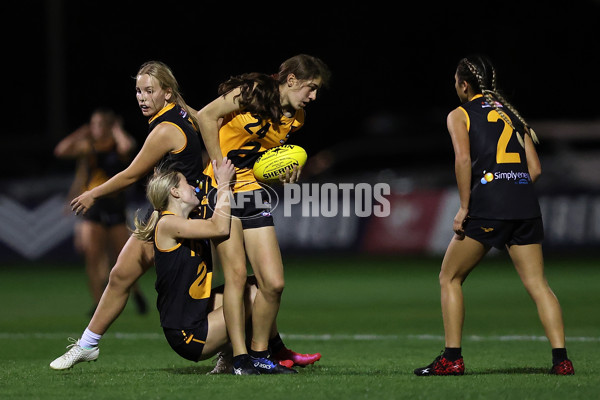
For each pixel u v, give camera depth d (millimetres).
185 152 21938
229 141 22281
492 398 17422
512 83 113438
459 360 21125
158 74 21891
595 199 68562
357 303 46031
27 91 115250
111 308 22766
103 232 39656
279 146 22578
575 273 59781
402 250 71250
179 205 21641
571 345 29625
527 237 21219
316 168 87500
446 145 89438
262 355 22219
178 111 22125
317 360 23953
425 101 116500
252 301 22531
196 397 17891
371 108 116000
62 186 72062
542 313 21141
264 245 22000
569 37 115062
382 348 29547
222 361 22469
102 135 39781
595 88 115062
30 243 69812
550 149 84062
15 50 115125
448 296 21328
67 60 112688
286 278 60094
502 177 20969
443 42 116000
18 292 51750
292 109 22297
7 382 20406
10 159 84812
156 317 39938
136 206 63875
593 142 84562
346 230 71562
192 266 21422
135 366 24609
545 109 115500
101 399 17859
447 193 70812
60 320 38969
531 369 22953
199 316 21594
